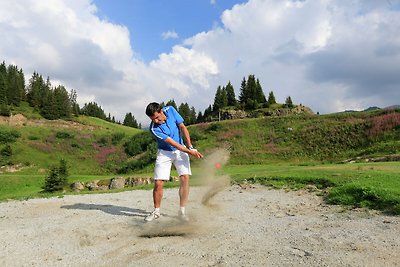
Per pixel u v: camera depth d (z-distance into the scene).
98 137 72.75
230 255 4.12
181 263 3.93
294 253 4.07
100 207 7.66
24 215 7.15
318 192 9.16
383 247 4.27
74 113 110.44
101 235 5.23
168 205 7.70
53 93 99.75
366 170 11.53
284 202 8.17
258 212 6.86
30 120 89.06
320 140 43.69
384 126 41.34
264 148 45.19
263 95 113.00
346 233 4.91
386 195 6.91
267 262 3.84
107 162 59.88
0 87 98.44
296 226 5.45
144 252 4.37
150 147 54.47
